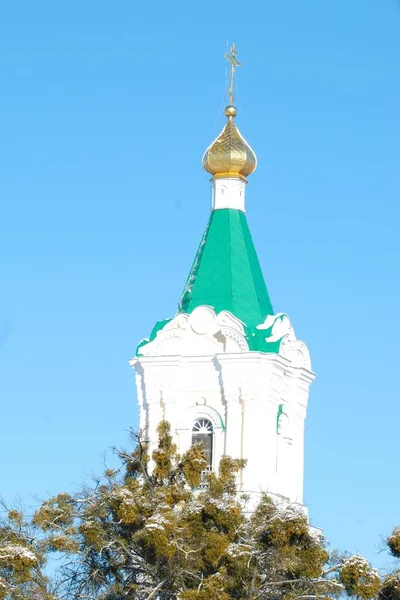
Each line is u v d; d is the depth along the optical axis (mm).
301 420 125688
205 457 100438
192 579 94750
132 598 95438
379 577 96438
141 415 124562
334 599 97000
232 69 130375
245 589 94312
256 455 120250
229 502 96062
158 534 92688
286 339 123938
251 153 127625
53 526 97000
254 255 126812
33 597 94250
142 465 99188
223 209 127375
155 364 123625
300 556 95750
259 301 124750
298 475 124500
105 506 96625
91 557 96875
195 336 123500
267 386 121375
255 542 95375
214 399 122438
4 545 95062
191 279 126062
